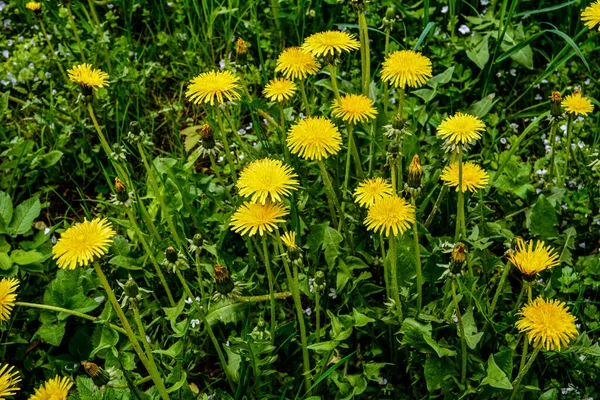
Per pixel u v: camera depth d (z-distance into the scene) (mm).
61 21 983
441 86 915
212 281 719
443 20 979
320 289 639
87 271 729
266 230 622
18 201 854
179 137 912
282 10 959
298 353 717
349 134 715
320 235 719
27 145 833
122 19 1036
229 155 740
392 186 647
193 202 814
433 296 715
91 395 623
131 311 729
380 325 686
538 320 580
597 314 711
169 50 996
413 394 682
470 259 704
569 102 745
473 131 636
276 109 793
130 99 912
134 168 890
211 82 690
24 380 714
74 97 933
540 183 821
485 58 902
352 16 959
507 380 612
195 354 710
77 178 884
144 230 787
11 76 928
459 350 642
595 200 793
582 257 752
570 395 675
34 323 745
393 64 711
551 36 958
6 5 1011
